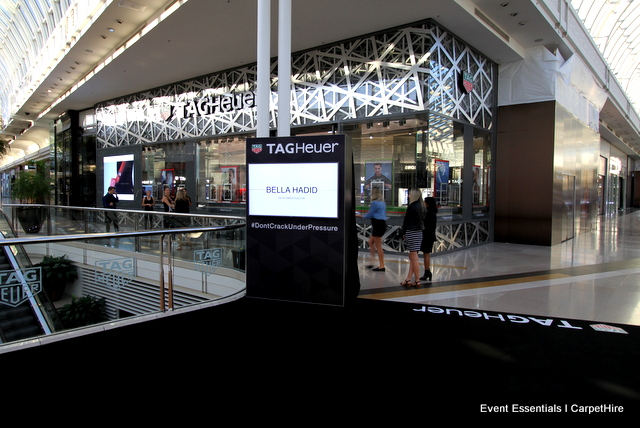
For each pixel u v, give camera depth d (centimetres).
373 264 791
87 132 1919
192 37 987
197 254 516
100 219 966
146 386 278
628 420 241
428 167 852
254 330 394
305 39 968
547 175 1081
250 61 1173
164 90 1476
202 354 336
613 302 521
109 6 901
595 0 1191
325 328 402
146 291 453
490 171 1145
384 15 828
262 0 570
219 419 238
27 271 368
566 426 234
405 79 878
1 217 1012
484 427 232
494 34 927
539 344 368
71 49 1169
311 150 435
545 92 1079
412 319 441
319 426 232
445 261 834
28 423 229
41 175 2356
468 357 337
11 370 298
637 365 323
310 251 441
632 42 1639
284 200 448
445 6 783
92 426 228
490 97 1124
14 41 1814
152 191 1548
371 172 952
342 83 982
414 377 298
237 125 1238
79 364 311
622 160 3347
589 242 1184
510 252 966
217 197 1324
